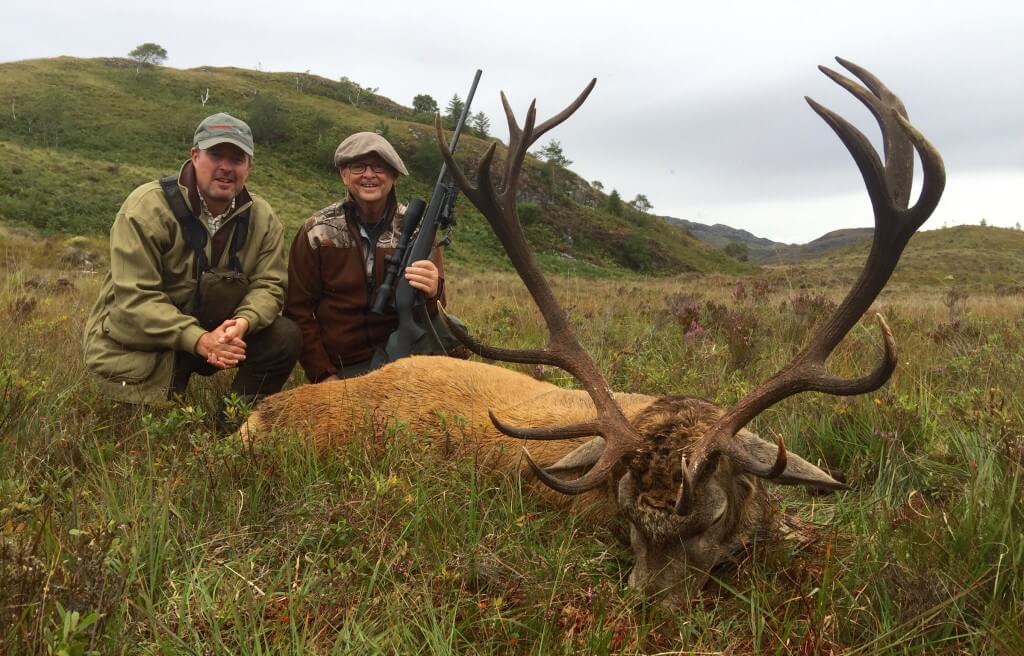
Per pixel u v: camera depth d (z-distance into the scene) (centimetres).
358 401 440
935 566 291
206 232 496
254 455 379
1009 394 487
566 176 13550
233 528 330
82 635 225
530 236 10306
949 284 2959
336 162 544
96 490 346
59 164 7119
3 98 10600
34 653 225
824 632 266
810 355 313
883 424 443
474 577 300
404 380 447
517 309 1033
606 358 662
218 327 481
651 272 10869
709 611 297
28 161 6869
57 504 326
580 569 314
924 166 275
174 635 242
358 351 558
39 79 11800
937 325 863
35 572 243
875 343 719
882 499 364
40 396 438
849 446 444
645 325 884
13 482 321
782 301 1128
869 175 289
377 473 352
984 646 249
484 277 3891
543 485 379
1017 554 281
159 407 478
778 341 744
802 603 288
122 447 414
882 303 1387
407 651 246
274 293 515
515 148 360
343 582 282
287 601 272
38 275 1459
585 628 270
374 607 272
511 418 408
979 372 563
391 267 532
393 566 297
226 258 505
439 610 271
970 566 288
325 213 549
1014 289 2033
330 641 257
